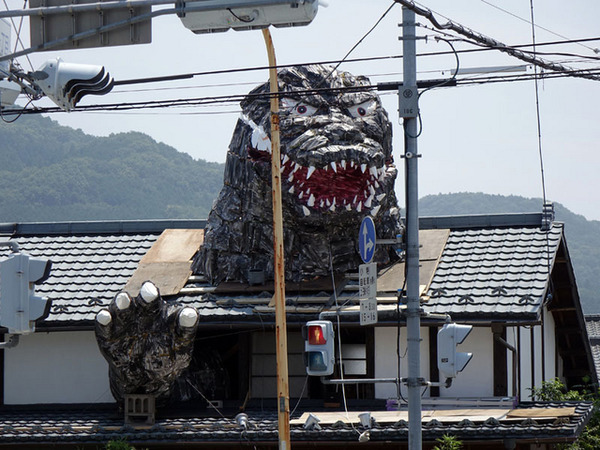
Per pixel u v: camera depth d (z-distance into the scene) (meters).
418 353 23.34
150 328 31.27
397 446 30.66
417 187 23.39
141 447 31.55
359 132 32.31
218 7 17.92
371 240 25.92
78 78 20.95
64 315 35.22
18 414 35.78
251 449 31.23
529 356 37.97
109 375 33.75
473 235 36.56
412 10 22.25
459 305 32.62
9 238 40.78
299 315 32.94
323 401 34.16
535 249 35.06
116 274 37.47
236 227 34.56
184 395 33.78
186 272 36.19
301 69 33.38
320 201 32.06
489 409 31.34
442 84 24.11
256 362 35.50
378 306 32.75
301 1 17.58
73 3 18.80
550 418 29.16
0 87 21.62
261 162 33.00
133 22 18.42
